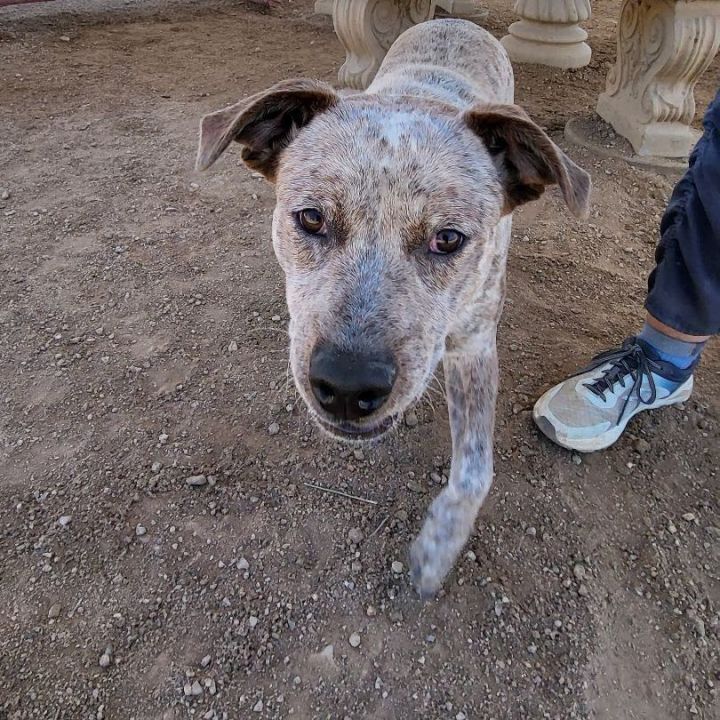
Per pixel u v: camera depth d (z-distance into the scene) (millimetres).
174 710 374
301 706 378
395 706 380
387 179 375
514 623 420
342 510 479
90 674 385
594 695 388
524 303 681
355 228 378
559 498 494
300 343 367
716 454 533
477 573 444
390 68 624
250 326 631
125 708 374
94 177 835
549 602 431
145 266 698
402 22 1015
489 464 455
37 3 1404
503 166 436
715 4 823
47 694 377
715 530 476
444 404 568
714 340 654
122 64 1171
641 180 876
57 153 881
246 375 580
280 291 673
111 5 1448
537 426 542
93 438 521
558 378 594
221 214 785
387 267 372
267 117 426
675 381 545
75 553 444
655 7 856
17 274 675
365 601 427
